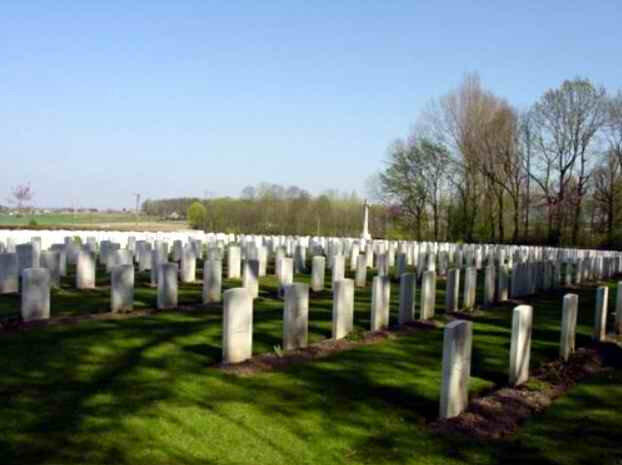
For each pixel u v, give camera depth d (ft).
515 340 23.89
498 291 48.06
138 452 15.97
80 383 21.63
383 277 33.86
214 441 17.06
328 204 178.19
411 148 162.09
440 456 16.93
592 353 30.60
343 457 16.58
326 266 76.74
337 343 30.27
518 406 21.47
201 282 53.36
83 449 15.94
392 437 18.19
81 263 46.44
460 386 20.18
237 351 25.38
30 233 93.81
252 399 20.84
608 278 76.02
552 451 17.57
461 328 19.88
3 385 21.11
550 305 47.60
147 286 49.32
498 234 159.12
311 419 19.31
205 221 176.45
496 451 17.44
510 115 147.43
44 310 33.45
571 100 140.15
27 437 16.55
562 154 143.33
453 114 157.38
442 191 161.68
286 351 27.78
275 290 49.62
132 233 110.42
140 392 20.84
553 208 145.18
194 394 20.95
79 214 287.28
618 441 18.48
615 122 137.08
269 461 16.02
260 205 178.29
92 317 34.73
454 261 83.71
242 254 72.38
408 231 166.40
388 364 26.66
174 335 30.30
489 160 149.18
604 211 141.69
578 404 22.11
